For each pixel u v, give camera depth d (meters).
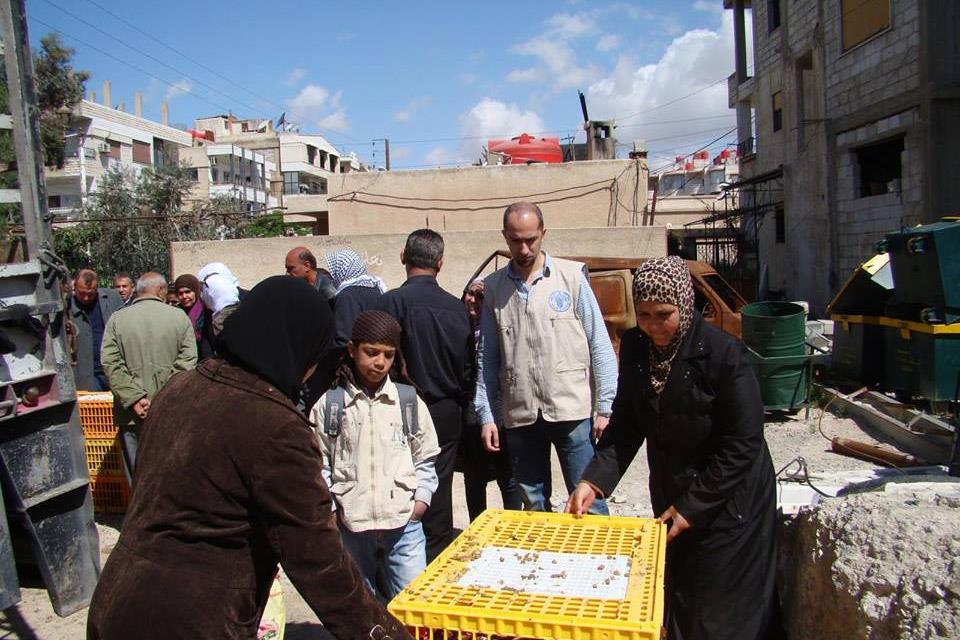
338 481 3.22
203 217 23.94
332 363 3.47
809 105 21.06
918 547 2.47
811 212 20.09
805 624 2.92
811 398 9.56
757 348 9.09
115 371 5.22
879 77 16.30
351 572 1.85
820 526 2.96
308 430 1.88
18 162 4.02
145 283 5.49
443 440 3.93
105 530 5.73
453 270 12.95
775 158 23.58
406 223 15.70
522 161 18.42
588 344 4.03
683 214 40.03
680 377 2.74
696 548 2.79
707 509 2.68
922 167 14.68
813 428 8.59
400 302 3.96
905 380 8.41
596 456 3.03
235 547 1.82
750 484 2.75
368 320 3.16
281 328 1.90
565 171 14.95
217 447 1.78
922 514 2.67
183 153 46.84
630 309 8.23
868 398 9.06
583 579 2.14
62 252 23.28
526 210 3.87
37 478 4.03
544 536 2.50
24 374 3.94
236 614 1.81
